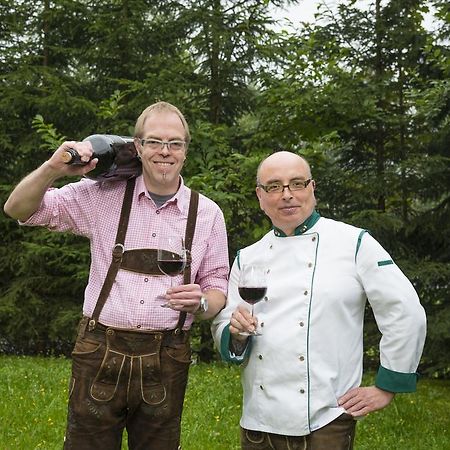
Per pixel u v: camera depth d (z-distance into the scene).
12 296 10.57
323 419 2.74
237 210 9.11
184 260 2.94
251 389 2.90
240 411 6.34
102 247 3.08
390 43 8.99
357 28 9.23
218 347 3.03
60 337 10.67
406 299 2.72
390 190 9.09
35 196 2.91
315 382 2.75
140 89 9.62
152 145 2.97
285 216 2.91
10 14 11.17
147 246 3.06
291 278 2.87
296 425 2.75
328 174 9.23
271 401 2.81
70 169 2.86
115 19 10.28
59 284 10.83
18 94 10.49
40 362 9.19
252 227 9.25
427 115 7.08
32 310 10.70
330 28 9.38
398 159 9.48
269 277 2.94
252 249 3.10
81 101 10.16
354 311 2.84
